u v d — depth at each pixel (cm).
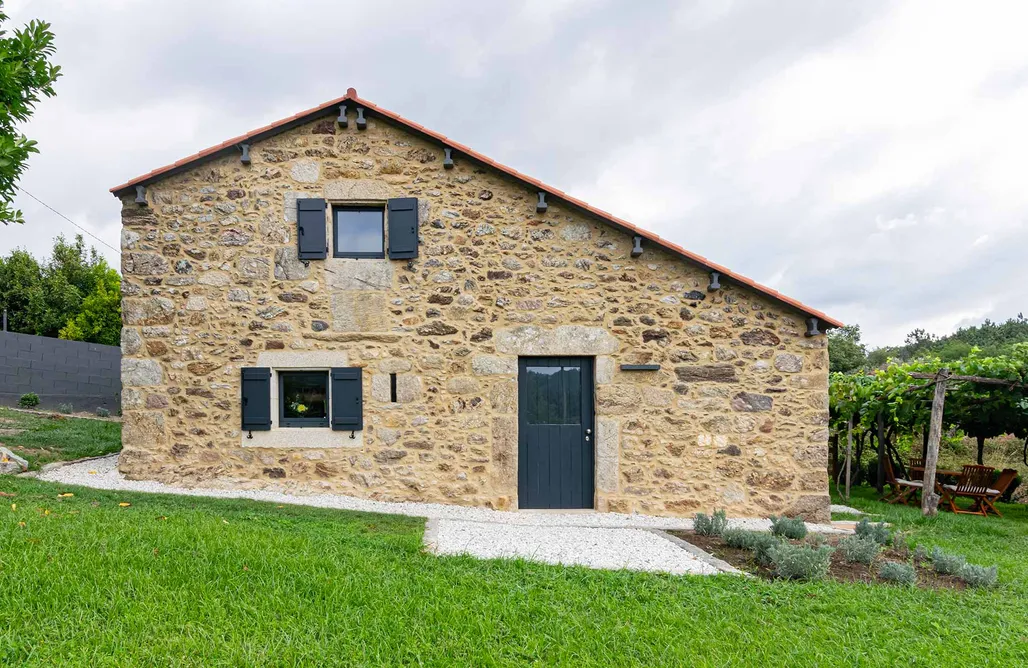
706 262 638
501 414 642
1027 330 2917
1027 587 416
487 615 308
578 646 283
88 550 351
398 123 641
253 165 643
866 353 2825
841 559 466
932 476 751
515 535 513
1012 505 971
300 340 637
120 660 243
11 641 248
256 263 638
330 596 317
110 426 1009
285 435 632
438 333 645
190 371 629
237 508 523
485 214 652
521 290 650
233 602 301
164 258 633
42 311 1964
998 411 888
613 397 646
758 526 602
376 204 657
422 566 388
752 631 309
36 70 503
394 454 637
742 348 652
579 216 655
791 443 646
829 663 279
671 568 431
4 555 328
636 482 642
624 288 653
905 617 339
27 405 1131
